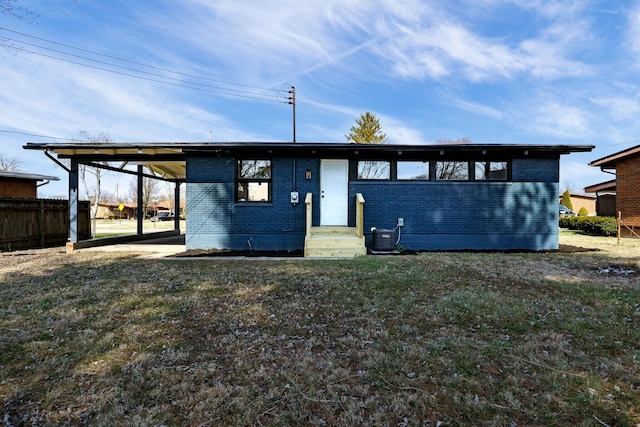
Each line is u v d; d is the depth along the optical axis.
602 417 2.05
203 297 4.47
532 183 9.34
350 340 3.12
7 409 2.14
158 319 3.68
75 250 9.43
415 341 3.10
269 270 6.18
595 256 7.86
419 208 9.29
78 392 2.32
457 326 3.45
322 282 5.18
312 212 9.27
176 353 2.87
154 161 10.05
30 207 10.23
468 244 9.28
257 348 2.98
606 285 4.98
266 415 2.08
